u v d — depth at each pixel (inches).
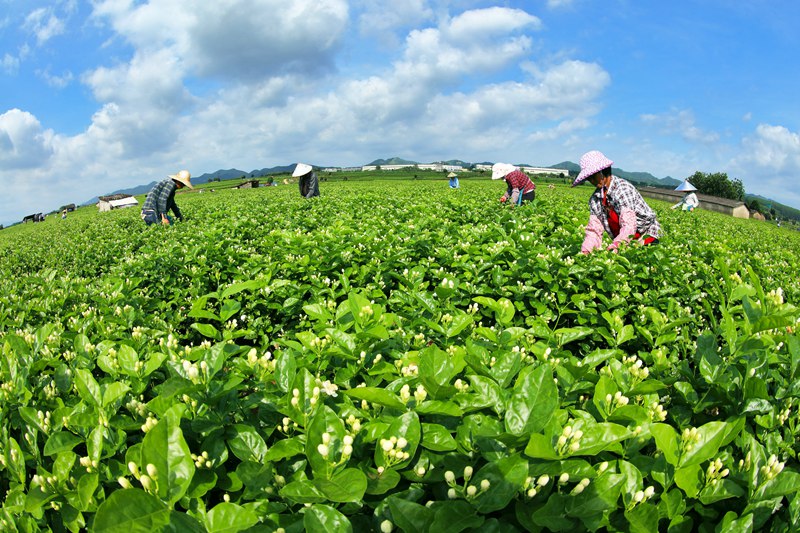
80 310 254.7
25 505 89.4
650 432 85.9
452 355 124.0
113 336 177.2
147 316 228.4
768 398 107.1
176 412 93.7
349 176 5059.1
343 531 71.7
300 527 78.6
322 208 634.2
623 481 81.3
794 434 105.2
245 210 690.2
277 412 102.9
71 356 151.4
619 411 93.4
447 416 96.4
